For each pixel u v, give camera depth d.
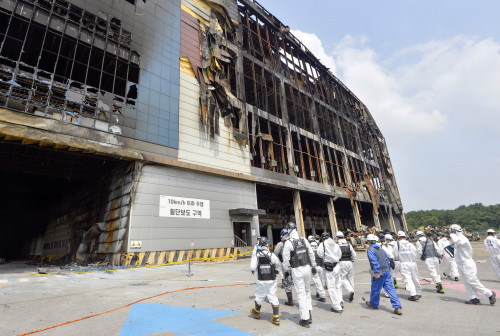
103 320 5.17
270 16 33.31
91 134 14.04
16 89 13.22
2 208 31.30
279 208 32.41
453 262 10.05
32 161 16.66
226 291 7.89
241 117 23.77
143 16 18.47
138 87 16.73
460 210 193.00
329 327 4.88
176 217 16.39
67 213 25.06
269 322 5.14
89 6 15.89
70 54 16.64
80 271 11.97
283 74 32.22
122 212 15.20
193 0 22.77
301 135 31.31
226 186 20.30
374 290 6.20
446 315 5.46
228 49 24.95
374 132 50.38
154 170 16.28
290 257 5.44
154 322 5.08
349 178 36.72
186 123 18.69
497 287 8.22
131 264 13.65
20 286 8.22
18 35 15.22
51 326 4.80
